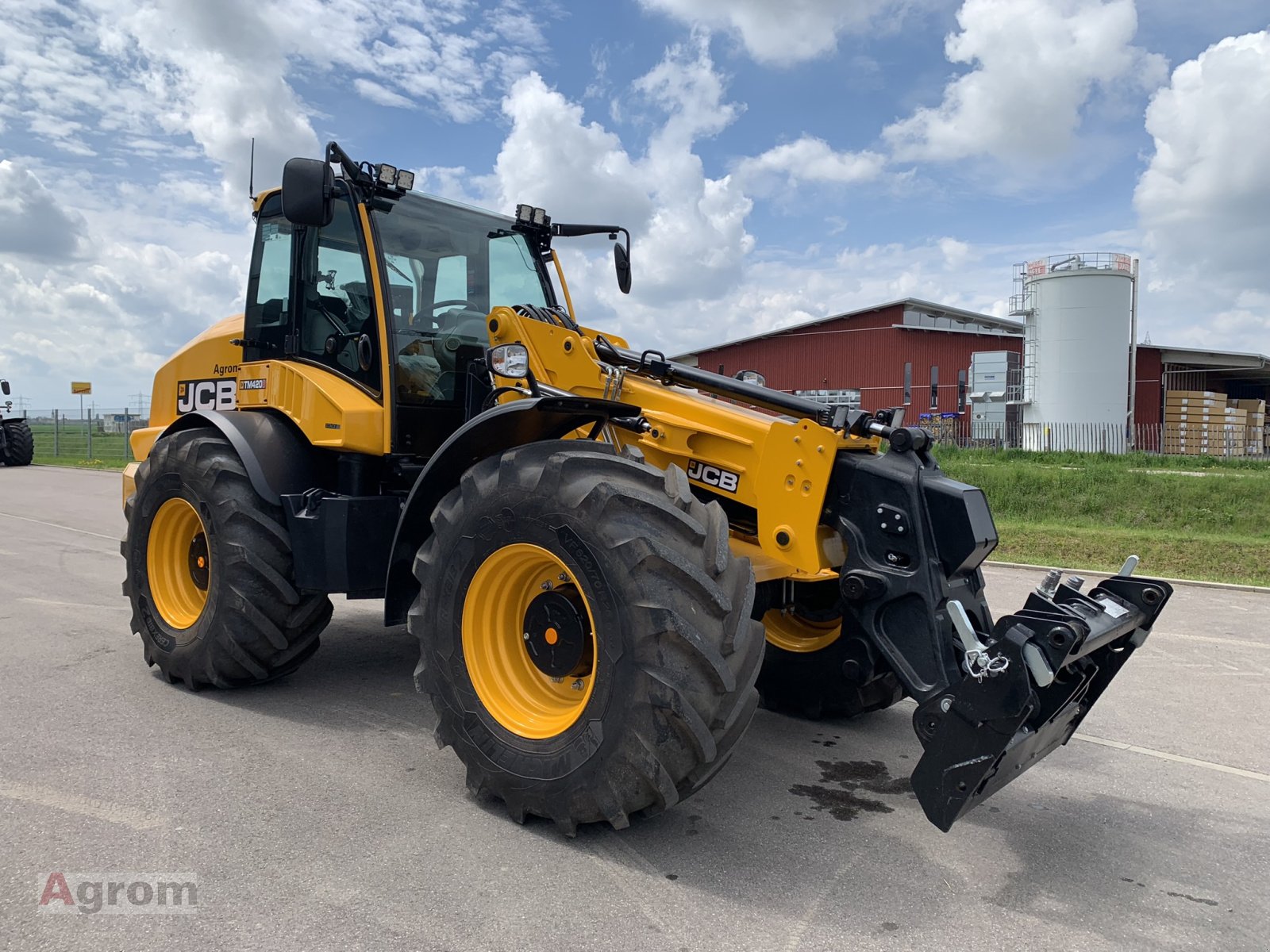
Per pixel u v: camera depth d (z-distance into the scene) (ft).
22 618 19.92
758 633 9.50
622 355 13.01
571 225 16.93
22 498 49.32
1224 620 22.76
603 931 7.84
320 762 11.75
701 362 137.59
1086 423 100.17
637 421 11.25
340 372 14.55
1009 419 106.73
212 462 14.03
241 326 16.74
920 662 10.12
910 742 13.26
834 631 13.80
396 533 11.62
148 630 15.11
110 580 24.90
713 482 11.85
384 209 14.38
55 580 24.80
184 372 17.71
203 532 14.67
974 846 9.80
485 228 15.85
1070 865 9.43
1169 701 15.61
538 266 16.79
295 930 7.73
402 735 12.85
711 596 8.89
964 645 8.78
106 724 13.04
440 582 10.49
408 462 14.39
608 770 9.04
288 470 14.20
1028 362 104.12
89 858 8.96
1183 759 12.75
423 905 8.18
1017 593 25.46
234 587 13.71
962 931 8.03
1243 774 12.22
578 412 10.38
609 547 9.05
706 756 8.84
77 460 84.84
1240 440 109.09
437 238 15.05
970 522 10.05
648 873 8.93
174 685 15.05
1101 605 9.70
